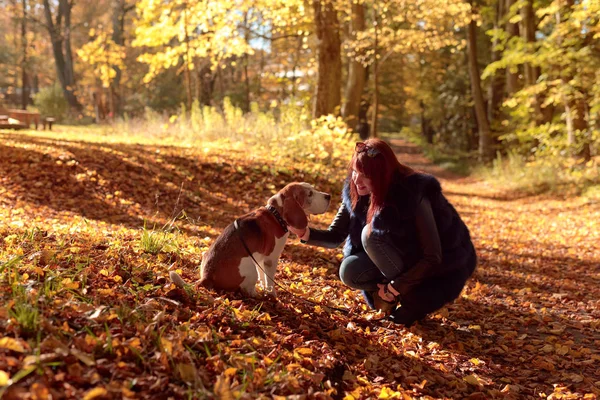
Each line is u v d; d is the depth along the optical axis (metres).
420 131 53.50
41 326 2.75
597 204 13.57
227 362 3.02
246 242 4.10
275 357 3.29
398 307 4.92
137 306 3.38
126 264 4.37
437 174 29.02
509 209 14.84
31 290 3.23
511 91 25.30
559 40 17.61
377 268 4.55
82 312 3.10
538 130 19.52
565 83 18.05
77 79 50.97
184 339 3.07
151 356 2.84
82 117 38.38
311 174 11.88
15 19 49.94
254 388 2.84
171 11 18.33
